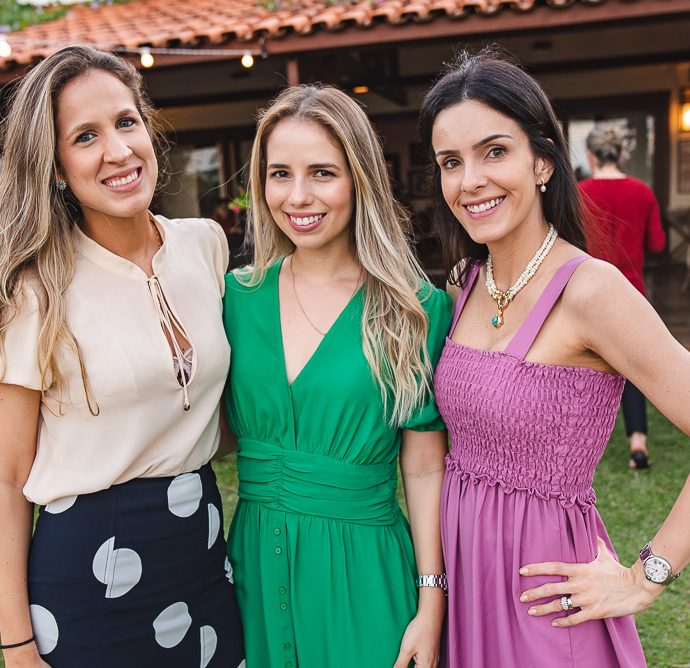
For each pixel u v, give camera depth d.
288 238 1.91
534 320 1.57
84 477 1.56
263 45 6.00
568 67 9.46
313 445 1.73
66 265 1.54
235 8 7.79
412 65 9.47
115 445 1.58
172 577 1.63
